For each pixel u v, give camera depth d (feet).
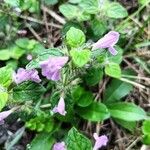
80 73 0.35
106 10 0.41
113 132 0.42
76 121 0.41
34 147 0.40
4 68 0.34
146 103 0.43
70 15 0.42
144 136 0.40
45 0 0.46
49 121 0.40
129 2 0.48
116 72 0.40
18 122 0.41
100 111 0.40
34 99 0.35
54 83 0.39
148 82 0.44
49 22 0.47
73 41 0.32
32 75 0.33
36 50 0.43
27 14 0.45
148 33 0.46
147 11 0.47
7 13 0.44
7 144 0.40
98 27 0.42
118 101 0.42
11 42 0.44
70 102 0.35
